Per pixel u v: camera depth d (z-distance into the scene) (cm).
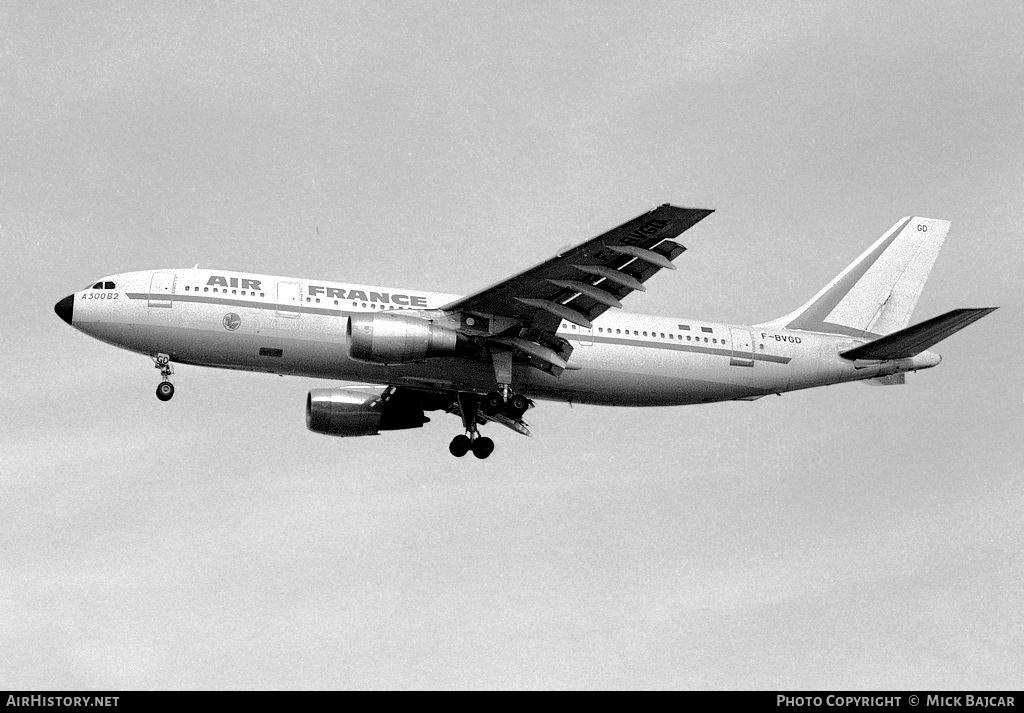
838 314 10544
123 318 8994
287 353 9100
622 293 8706
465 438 10162
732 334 9975
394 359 8800
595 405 9906
